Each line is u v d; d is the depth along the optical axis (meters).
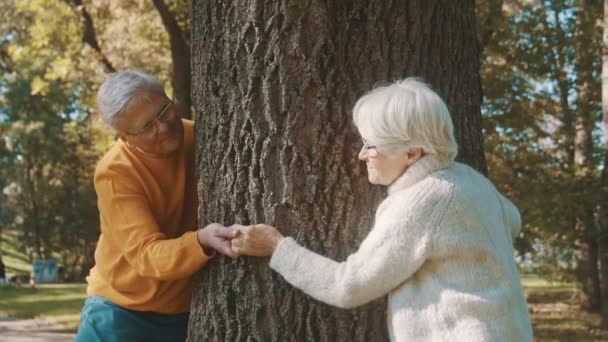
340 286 1.96
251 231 2.19
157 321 2.65
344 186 2.26
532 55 10.70
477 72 2.69
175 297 2.62
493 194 2.05
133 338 2.62
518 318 1.89
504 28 9.73
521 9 11.12
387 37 2.31
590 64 11.54
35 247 27.36
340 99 2.26
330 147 2.26
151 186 2.53
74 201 26.66
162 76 11.66
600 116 12.16
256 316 2.29
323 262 2.04
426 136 1.92
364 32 2.29
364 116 1.97
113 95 2.38
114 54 11.70
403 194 1.95
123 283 2.54
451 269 1.89
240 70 2.32
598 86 11.80
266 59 2.28
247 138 2.31
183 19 10.84
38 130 23.59
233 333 2.34
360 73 2.28
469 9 2.64
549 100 12.11
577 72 11.76
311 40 2.25
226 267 2.34
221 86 2.37
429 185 1.92
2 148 25.48
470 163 2.50
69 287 20.31
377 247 1.93
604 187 10.35
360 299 1.96
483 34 9.59
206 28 2.43
